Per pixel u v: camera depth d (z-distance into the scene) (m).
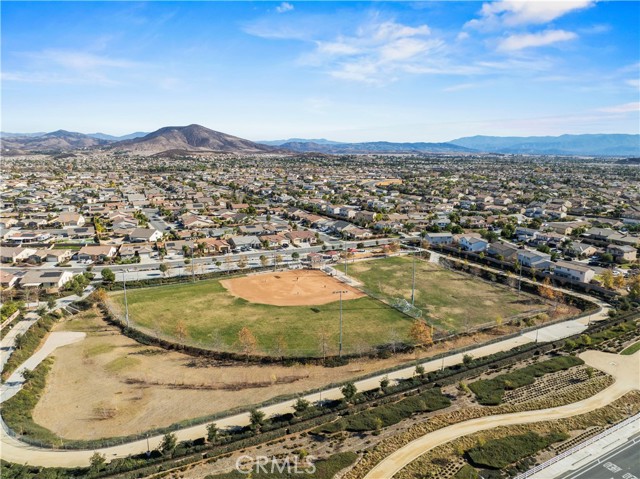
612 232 151.50
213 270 117.44
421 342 74.38
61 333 79.69
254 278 111.69
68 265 123.31
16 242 146.62
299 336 77.75
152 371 66.50
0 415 54.94
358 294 99.94
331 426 52.81
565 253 133.12
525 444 49.78
